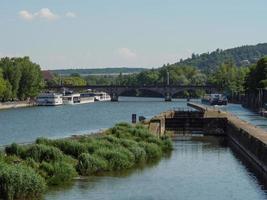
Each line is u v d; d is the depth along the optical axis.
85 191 64.12
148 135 108.62
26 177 58.34
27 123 197.88
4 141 136.62
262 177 77.25
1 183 56.91
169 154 102.44
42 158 71.44
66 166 69.19
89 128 174.62
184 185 70.25
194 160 94.31
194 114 172.38
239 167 86.69
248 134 102.56
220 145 121.94
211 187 69.44
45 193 62.34
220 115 168.62
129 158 82.50
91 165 73.81
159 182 71.75
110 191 64.75
